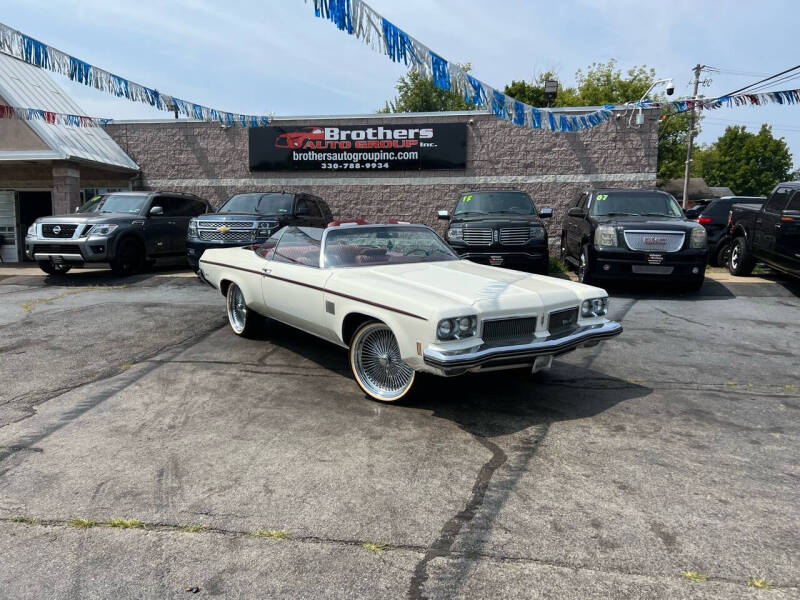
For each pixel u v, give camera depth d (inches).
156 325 301.3
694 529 117.6
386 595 98.3
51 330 290.5
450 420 174.9
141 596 98.2
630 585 100.7
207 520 120.6
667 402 192.5
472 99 229.3
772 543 113.0
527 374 221.1
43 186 639.8
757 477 140.1
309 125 644.1
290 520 120.7
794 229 375.9
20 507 125.4
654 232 375.6
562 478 138.9
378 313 181.3
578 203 481.7
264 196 480.4
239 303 276.7
